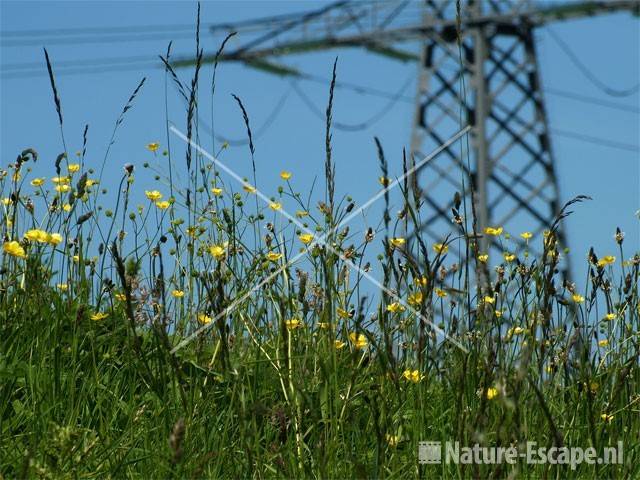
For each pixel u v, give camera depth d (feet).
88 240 41.73
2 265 40.45
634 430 35.86
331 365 33.01
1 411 34.58
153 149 43.04
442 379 36.17
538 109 188.75
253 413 30.73
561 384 37.19
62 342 39.52
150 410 35.88
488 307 32.89
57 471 28.71
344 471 31.76
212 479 30.35
